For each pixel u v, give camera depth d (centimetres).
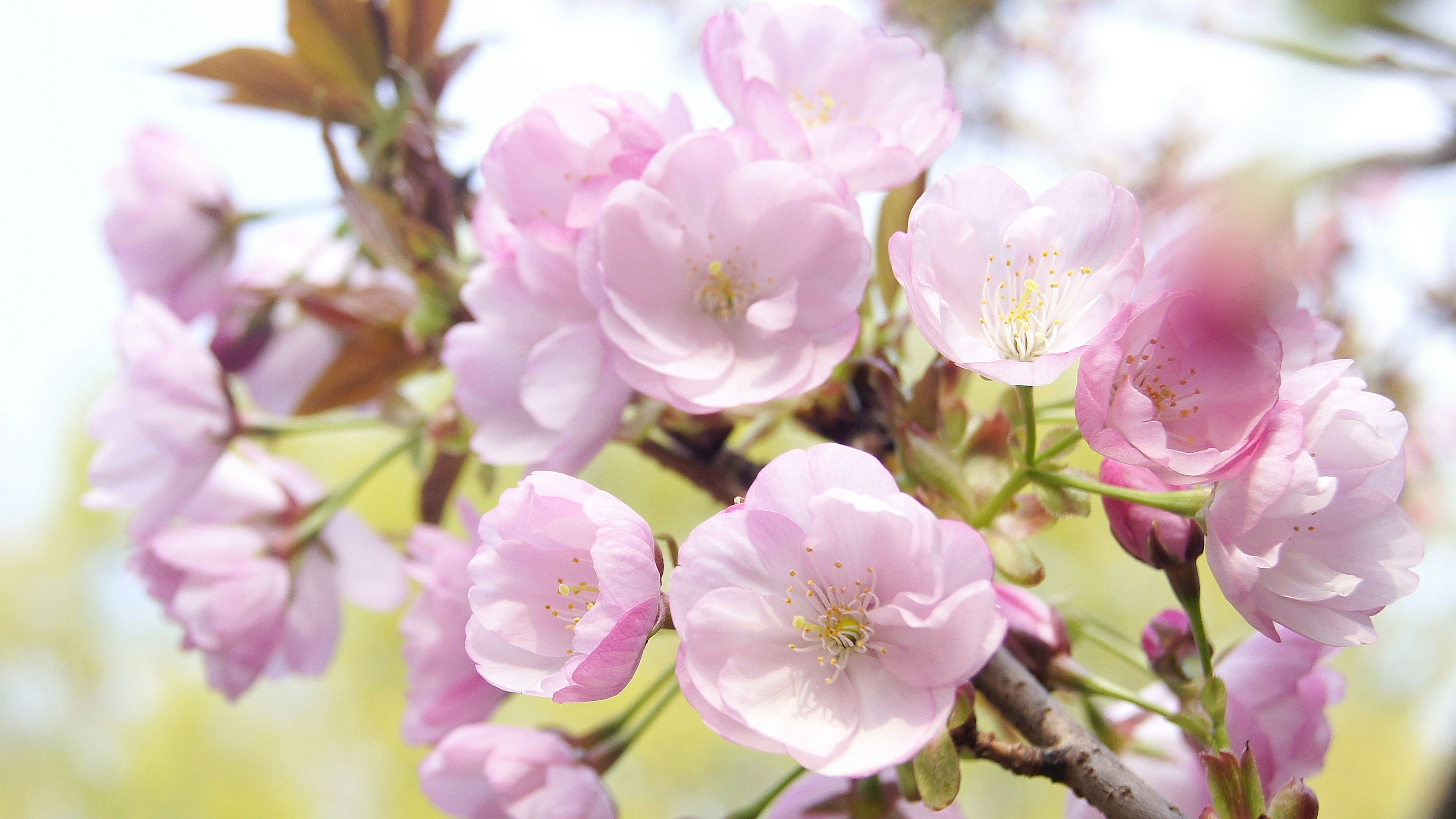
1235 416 31
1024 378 31
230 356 42
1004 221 32
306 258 45
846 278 33
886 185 34
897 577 31
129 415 42
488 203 36
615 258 33
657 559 31
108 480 41
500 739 37
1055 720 32
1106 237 32
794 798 36
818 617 31
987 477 33
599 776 37
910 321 36
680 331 34
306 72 42
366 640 232
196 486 41
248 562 40
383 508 195
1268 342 30
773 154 33
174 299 45
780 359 33
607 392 35
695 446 37
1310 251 19
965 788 184
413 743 38
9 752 292
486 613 31
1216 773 31
